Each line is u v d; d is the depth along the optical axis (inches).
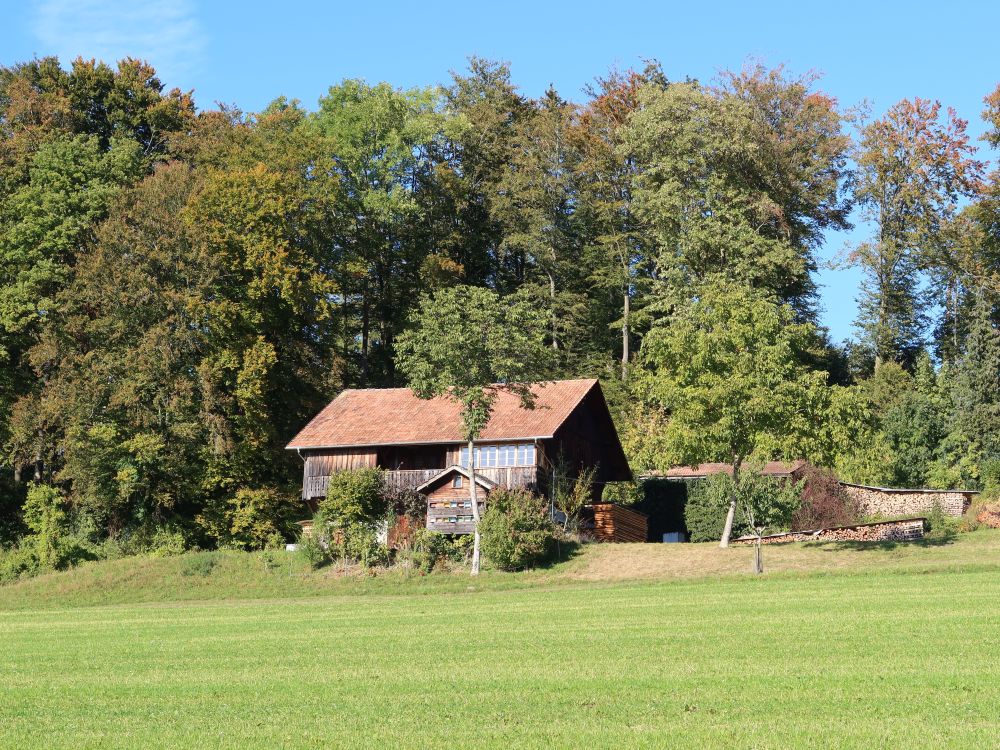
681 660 898.1
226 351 2519.7
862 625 1048.8
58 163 2738.7
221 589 2066.9
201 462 2527.1
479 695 794.2
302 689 852.0
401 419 2384.4
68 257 2721.5
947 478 2667.3
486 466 2257.6
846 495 2434.8
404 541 2126.0
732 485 1775.3
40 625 1561.3
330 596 1929.1
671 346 1950.1
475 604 1557.6
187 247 2539.4
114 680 944.3
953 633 974.4
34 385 2647.6
